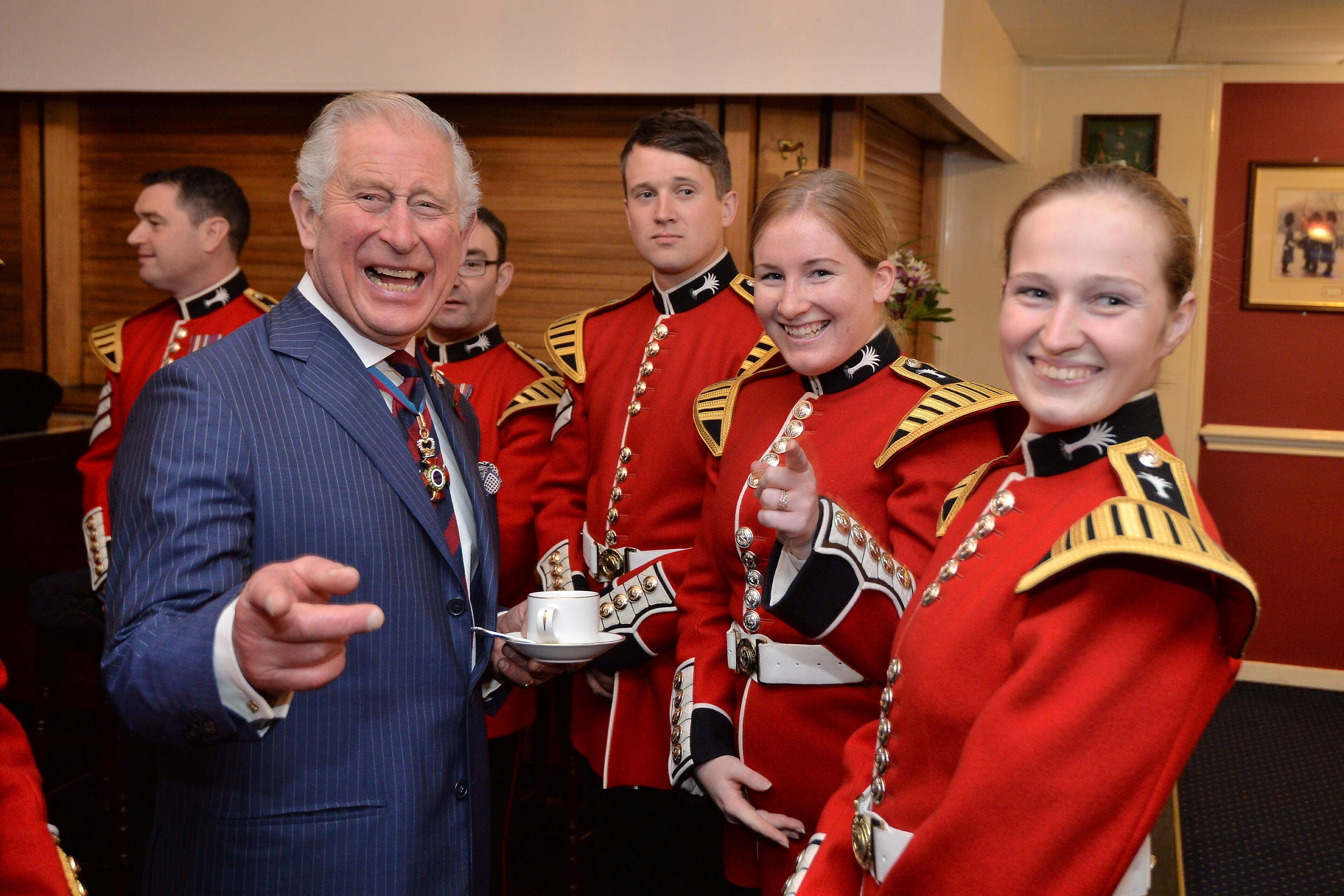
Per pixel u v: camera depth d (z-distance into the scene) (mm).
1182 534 789
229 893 1102
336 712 1123
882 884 916
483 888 1316
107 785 2488
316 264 1232
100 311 3561
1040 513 943
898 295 3035
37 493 3340
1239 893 2791
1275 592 4520
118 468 1130
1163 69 4461
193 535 1035
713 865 1807
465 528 1362
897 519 1354
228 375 1133
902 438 1364
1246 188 4492
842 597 1157
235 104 3363
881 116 3477
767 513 1159
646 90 2951
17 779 932
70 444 3111
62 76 3365
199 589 1015
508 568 2191
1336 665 4465
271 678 895
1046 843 803
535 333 3199
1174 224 889
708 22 2900
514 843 2795
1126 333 877
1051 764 806
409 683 1171
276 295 3377
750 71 2881
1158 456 892
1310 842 3090
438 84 3082
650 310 2008
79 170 3525
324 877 1105
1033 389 925
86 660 3496
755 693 1478
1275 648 4531
